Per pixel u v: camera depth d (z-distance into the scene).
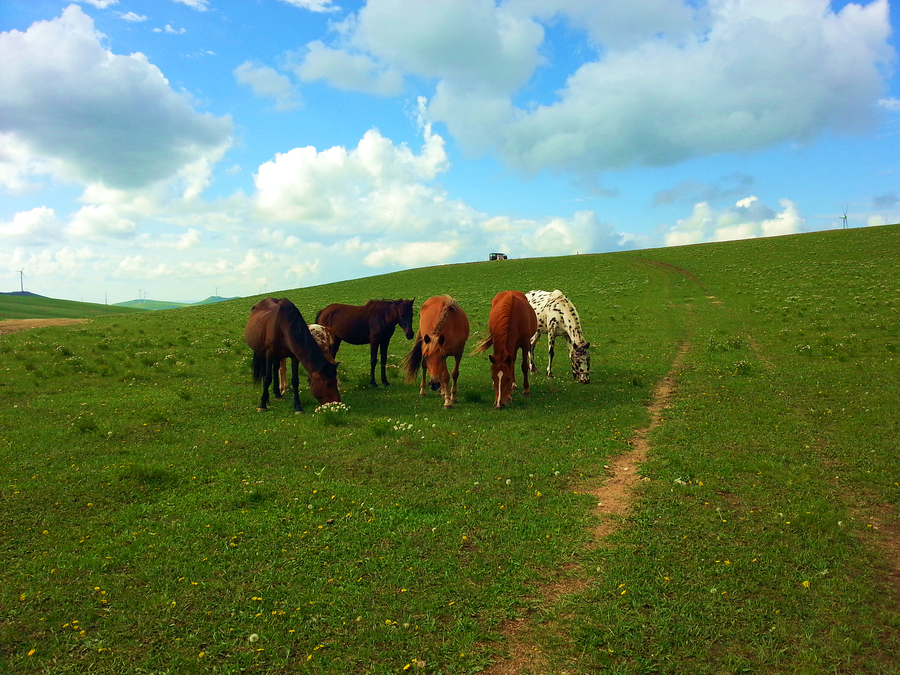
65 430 8.50
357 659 3.40
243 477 6.57
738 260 46.66
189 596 4.05
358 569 4.45
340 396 10.59
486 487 6.21
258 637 3.58
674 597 4.04
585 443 7.91
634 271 47.19
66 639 3.56
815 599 3.99
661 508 5.59
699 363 14.54
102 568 4.41
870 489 6.00
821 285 30.53
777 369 13.00
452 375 10.88
